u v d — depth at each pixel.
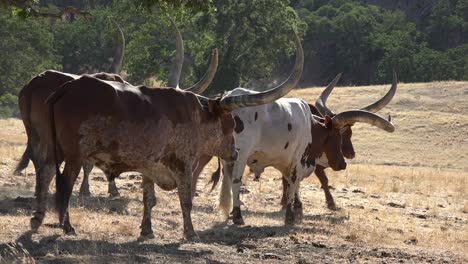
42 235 11.26
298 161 15.57
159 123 11.26
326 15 119.88
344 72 109.06
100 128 10.73
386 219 17.17
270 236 13.34
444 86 66.12
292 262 11.09
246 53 67.50
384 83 99.56
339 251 12.27
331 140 16.73
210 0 20.00
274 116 15.05
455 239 14.66
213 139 12.40
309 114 16.09
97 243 11.09
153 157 11.32
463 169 46.19
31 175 19.94
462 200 23.03
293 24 67.69
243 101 12.23
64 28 89.38
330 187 23.45
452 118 57.16
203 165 15.46
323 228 14.82
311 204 19.22
